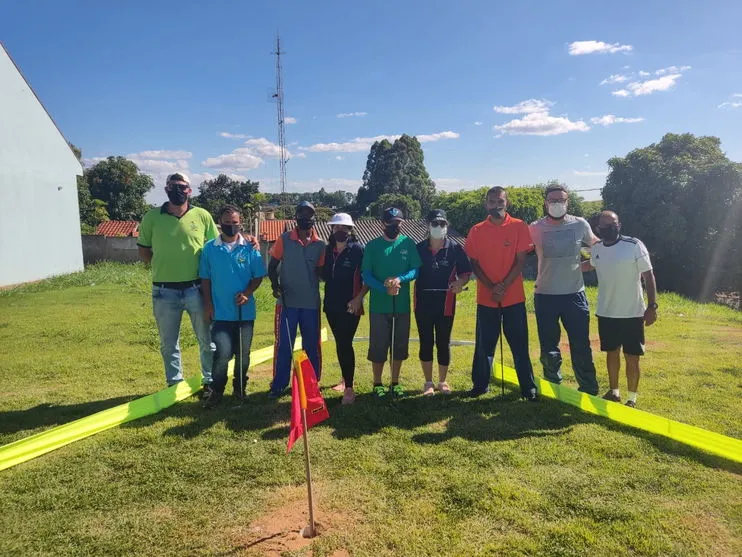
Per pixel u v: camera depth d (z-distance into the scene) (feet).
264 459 12.95
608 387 18.72
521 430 14.61
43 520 10.44
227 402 17.15
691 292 82.43
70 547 9.59
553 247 16.67
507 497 11.02
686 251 79.61
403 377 20.02
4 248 57.41
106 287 52.54
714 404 16.66
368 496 11.21
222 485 11.78
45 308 38.45
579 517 10.34
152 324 30.73
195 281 17.06
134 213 155.43
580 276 17.08
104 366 22.06
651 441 13.75
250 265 16.66
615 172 87.76
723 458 12.76
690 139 84.43
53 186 66.80
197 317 17.19
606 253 16.20
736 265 75.10
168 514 10.66
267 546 9.60
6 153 57.88
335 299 16.67
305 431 10.00
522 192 126.82
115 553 9.44
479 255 17.08
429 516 10.43
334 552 9.41
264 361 23.35
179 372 17.75
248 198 161.38
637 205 82.64
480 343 17.40
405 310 17.21
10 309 38.04
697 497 11.01
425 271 17.21
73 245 71.41
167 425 15.14
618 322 16.22
